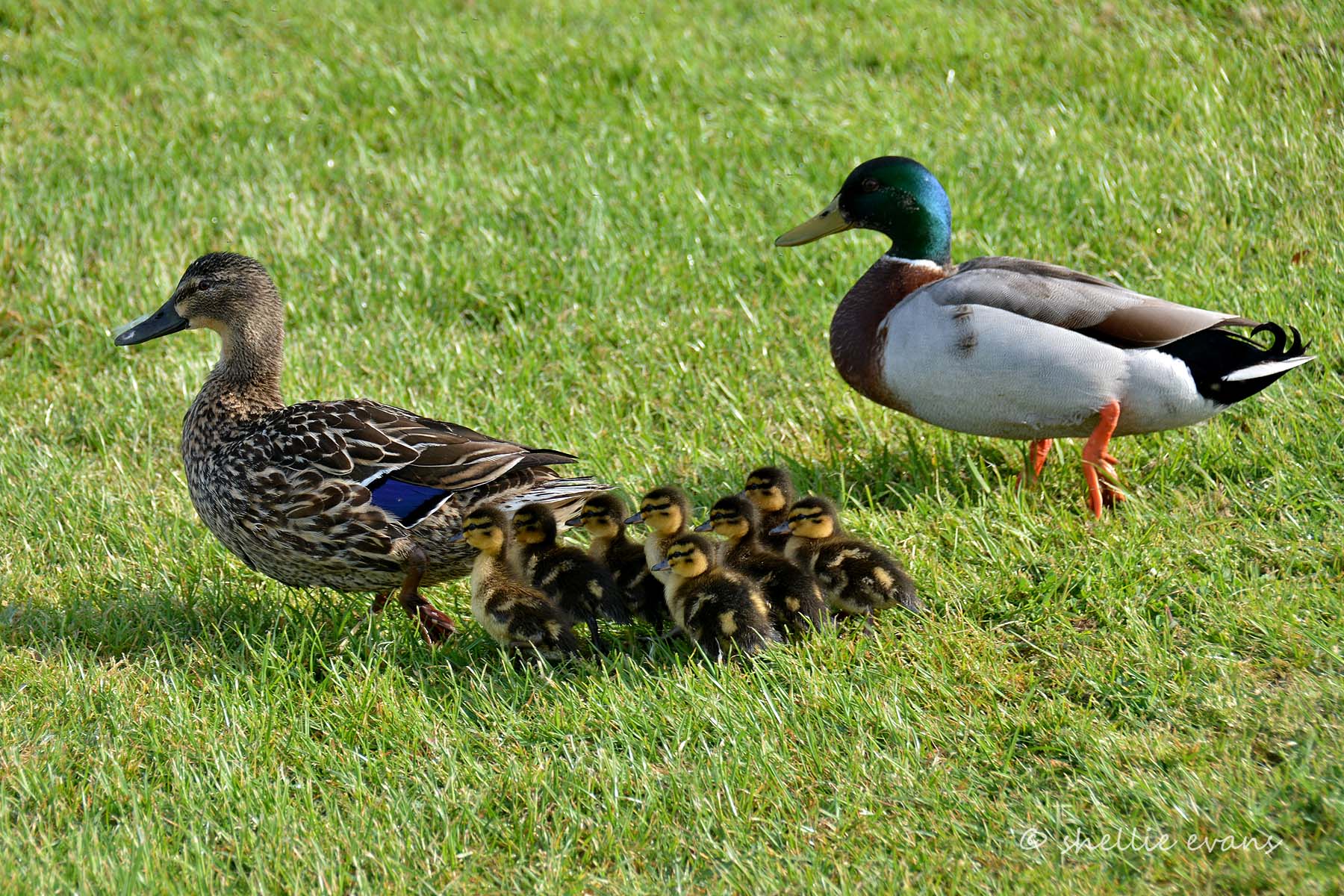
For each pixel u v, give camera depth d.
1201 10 18.03
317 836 7.22
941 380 10.09
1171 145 15.53
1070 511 10.33
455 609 9.72
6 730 8.13
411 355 13.27
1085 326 9.80
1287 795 6.97
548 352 13.34
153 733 8.06
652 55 18.69
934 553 9.80
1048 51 18.03
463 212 15.57
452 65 18.75
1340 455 10.39
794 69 18.52
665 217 15.12
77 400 12.84
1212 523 9.82
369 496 9.02
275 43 19.92
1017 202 15.03
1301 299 12.62
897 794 7.32
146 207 15.61
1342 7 17.34
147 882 6.83
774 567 9.01
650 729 7.97
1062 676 8.23
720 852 6.97
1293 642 8.22
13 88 18.48
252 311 10.03
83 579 10.02
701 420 11.98
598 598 9.11
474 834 7.27
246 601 9.73
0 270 14.71
